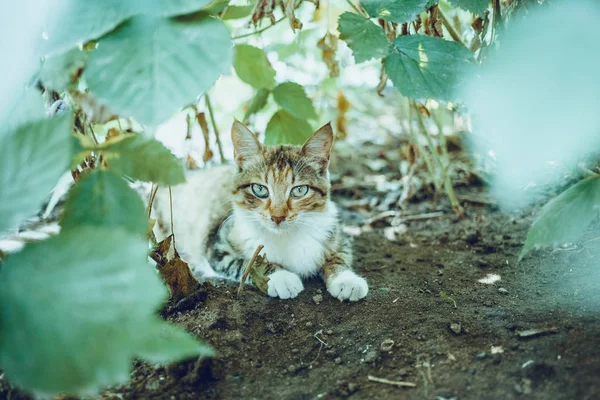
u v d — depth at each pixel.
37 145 0.33
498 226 0.68
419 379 0.43
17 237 0.60
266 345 0.49
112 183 0.39
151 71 0.38
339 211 0.79
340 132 0.94
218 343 0.48
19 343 0.29
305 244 0.62
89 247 0.31
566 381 0.40
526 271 0.56
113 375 0.29
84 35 0.38
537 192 0.72
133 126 0.63
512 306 0.50
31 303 0.29
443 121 0.89
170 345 0.32
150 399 0.43
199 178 0.73
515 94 0.46
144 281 0.31
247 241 0.63
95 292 0.30
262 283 0.55
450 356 0.45
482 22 0.58
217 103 0.85
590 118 0.45
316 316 0.52
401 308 0.52
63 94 0.49
